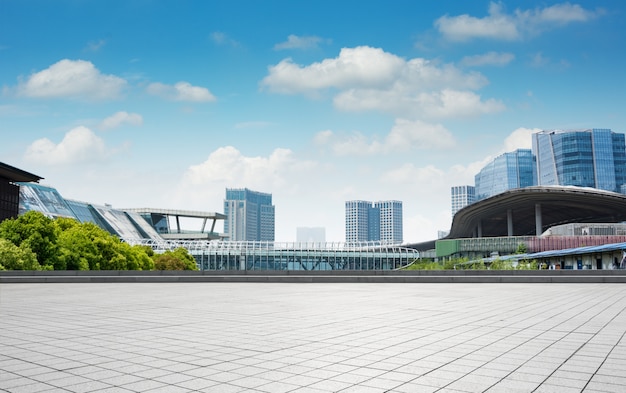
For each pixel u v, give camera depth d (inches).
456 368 296.2
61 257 2283.5
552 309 622.2
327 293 922.7
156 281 1346.0
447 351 347.9
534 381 266.1
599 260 2903.5
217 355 335.9
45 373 286.7
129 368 298.5
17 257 2047.2
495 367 298.8
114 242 2807.6
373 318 532.4
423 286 1143.0
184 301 756.6
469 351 347.6
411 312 589.9
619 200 4948.3
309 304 698.2
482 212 5915.4
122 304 708.0
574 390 249.1
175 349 358.0
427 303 708.0
